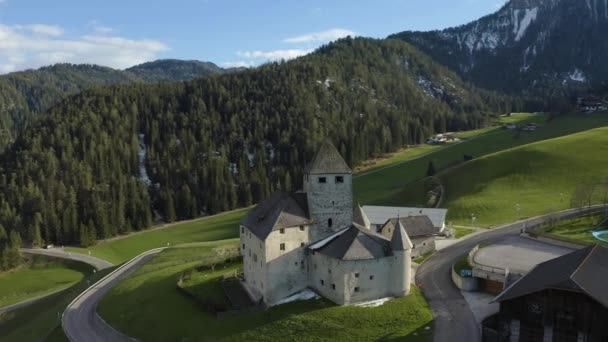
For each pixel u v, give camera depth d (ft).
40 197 610.65
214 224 624.59
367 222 290.76
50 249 538.06
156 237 583.17
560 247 292.40
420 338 192.03
